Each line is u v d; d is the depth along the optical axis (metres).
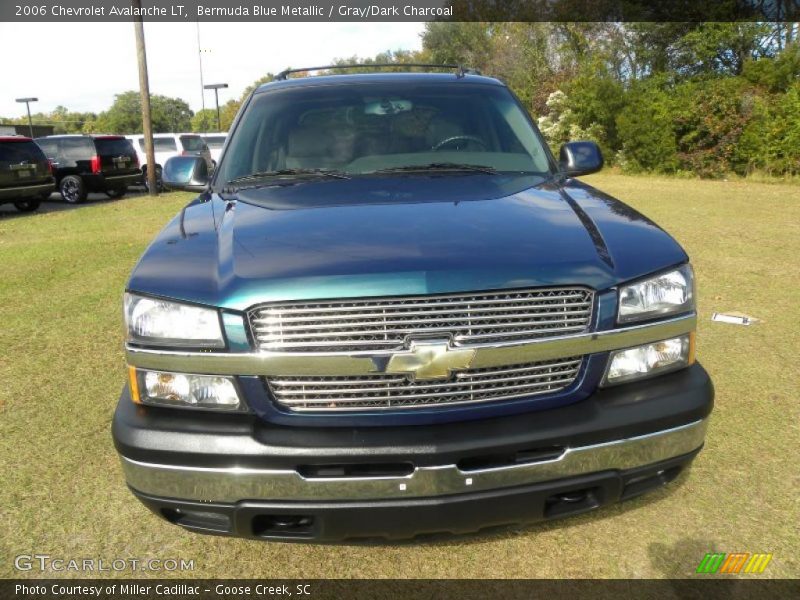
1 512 2.92
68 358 4.82
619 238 2.44
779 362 4.38
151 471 2.20
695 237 8.79
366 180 3.14
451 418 2.18
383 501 2.15
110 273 7.64
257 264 2.24
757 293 6.04
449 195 2.84
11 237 10.74
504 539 2.69
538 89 29.50
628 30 25.67
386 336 2.12
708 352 4.58
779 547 2.58
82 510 2.94
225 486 2.15
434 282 2.12
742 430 3.46
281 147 3.51
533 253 2.25
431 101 3.75
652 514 2.80
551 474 2.20
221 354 2.16
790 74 18.16
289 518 2.24
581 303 2.22
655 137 19.84
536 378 2.23
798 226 9.61
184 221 2.81
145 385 2.26
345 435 2.14
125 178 18.56
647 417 2.24
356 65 4.33
